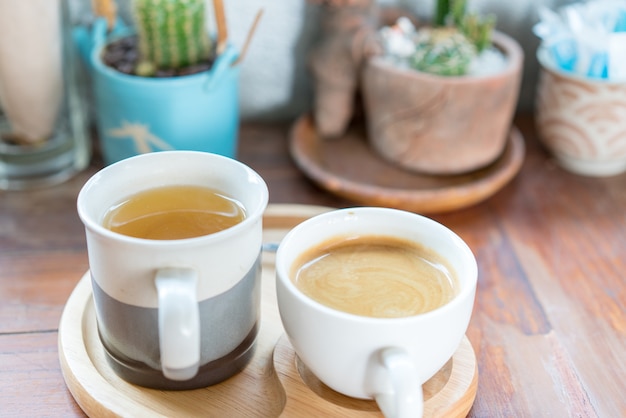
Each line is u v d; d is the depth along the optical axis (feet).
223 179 1.67
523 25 2.57
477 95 2.19
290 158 2.43
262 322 1.79
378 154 2.40
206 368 1.62
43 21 2.10
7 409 1.64
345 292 1.59
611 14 2.30
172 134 2.18
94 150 2.44
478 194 2.19
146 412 1.58
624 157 2.35
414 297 1.58
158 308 1.51
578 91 2.25
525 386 1.72
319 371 1.56
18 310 1.86
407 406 1.41
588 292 1.96
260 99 2.60
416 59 2.27
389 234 1.69
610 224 2.20
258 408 1.62
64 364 1.66
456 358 1.69
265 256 1.94
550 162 2.46
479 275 2.00
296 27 2.50
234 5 2.44
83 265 1.99
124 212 1.62
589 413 1.67
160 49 2.15
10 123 2.22
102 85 2.17
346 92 2.41
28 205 2.19
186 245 1.48
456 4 2.36
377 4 2.41
